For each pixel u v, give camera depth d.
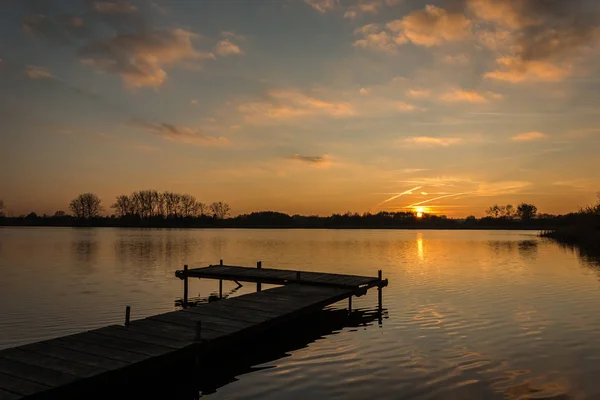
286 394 11.13
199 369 12.30
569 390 11.32
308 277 25.55
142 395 11.27
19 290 26.80
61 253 52.47
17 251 55.19
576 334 16.58
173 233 120.88
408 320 19.19
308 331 17.64
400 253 57.16
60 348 11.74
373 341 15.93
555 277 32.62
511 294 25.39
